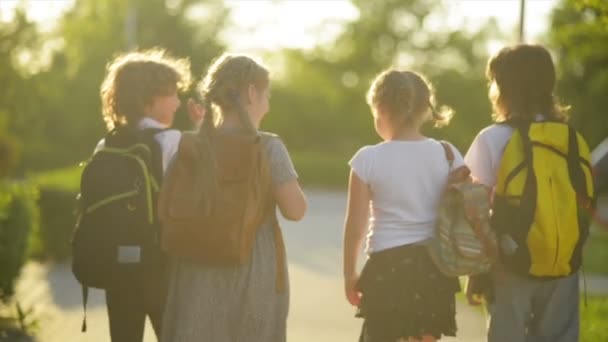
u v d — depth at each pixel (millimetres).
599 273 30156
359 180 9469
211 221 8938
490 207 9242
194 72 90750
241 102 9172
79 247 10070
